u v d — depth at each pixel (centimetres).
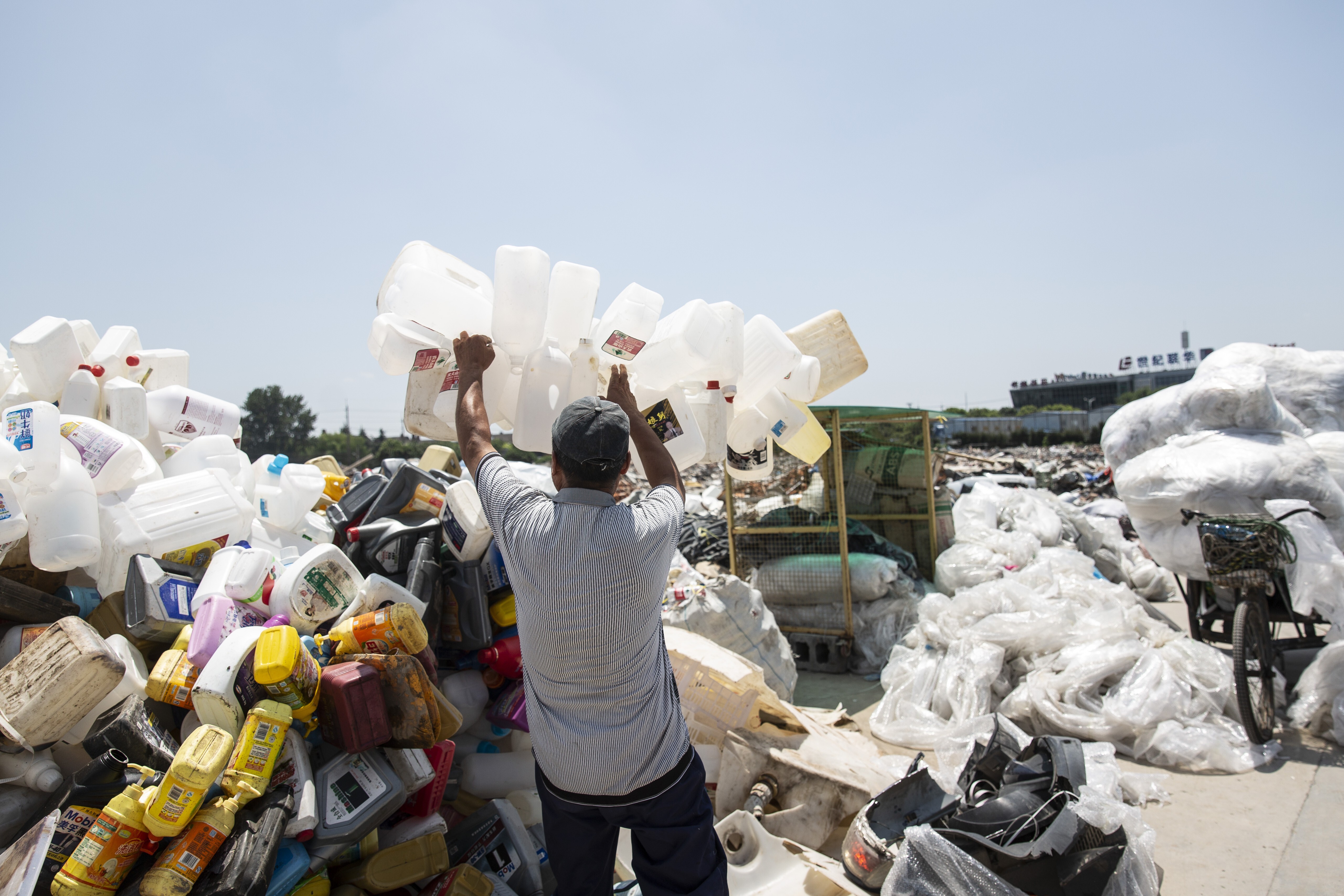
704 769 201
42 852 185
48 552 254
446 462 493
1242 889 289
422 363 241
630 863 278
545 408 231
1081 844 270
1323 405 582
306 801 215
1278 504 464
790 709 372
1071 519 843
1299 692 433
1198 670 434
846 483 750
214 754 196
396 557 313
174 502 286
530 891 258
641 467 259
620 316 246
